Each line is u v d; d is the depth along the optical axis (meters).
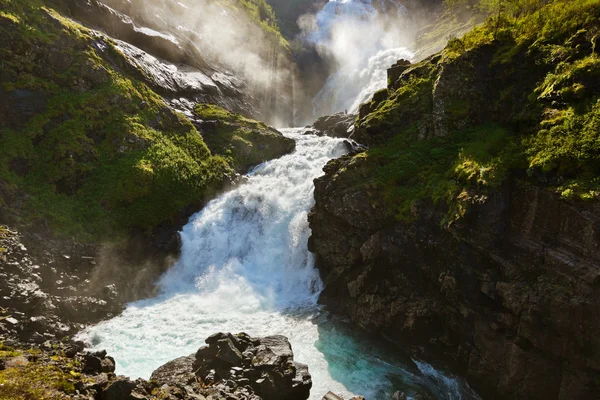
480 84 21.58
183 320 19.88
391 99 26.97
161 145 29.28
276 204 27.23
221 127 35.78
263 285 23.78
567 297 12.16
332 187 21.88
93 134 27.88
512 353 13.62
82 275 21.45
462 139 20.52
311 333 18.58
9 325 15.43
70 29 31.20
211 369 13.20
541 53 19.06
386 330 18.25
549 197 13.52
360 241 20.55
